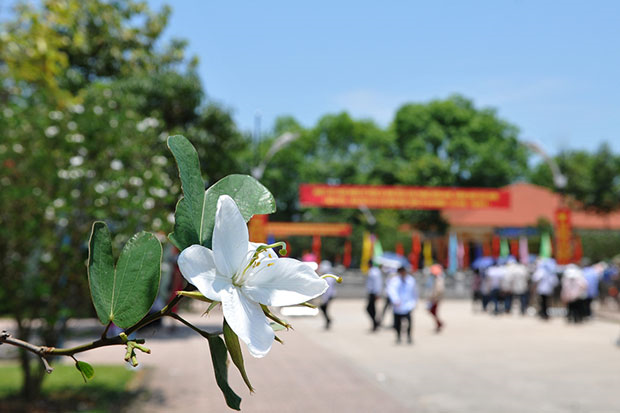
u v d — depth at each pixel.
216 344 0.64
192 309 15.38
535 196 45.78
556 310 20.06
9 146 5.76
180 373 8.50
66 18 6.62
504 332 14.30
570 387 7.84
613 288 20.97
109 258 0.66
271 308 0.67
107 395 6.77
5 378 7.25
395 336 13.55
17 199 5.58
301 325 15.76
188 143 0.68
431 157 41.69
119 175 6.07
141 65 16.59
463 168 43.22
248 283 0.65
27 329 6.13
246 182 0.71
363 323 16.61
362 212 42.66
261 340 0.62
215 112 13.50
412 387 7.86
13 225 5.64
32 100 6.51
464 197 25.92
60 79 11.62
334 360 10.10
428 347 11.73
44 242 5.62
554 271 18.75
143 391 7.14
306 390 7.60
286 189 45.16
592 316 17.88
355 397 7.22
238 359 0.63
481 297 20.78
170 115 13.30
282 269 0.66
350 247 39.69
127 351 0.62
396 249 38.72
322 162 47.50
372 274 14.54
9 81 6.66
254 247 0.68
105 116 6.54
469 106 46.66
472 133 44.25
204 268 0.63
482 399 7.13
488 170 42.78
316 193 25.20
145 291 0.65
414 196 25.52
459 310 21.56
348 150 50.19
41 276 5.79
